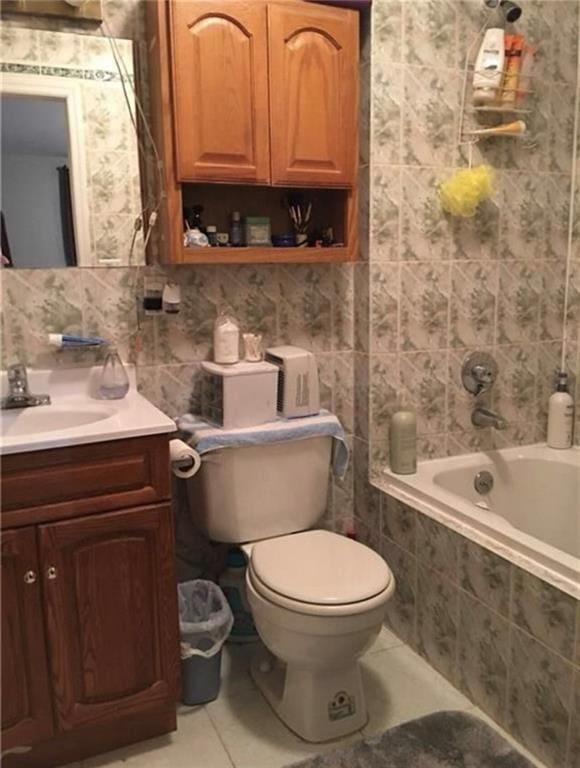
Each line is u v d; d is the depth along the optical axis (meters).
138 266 1.88
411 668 1.94
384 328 2.12
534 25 2.15
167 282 1.92
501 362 2.31
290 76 1.80
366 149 2.01
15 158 1.71
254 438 1.84
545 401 2.42
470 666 1.78
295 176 1.85
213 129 1.74
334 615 1.49
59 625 1.47
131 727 1.64
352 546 1.77
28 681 1.46
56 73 1.74
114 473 1.48
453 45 2.05
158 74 1.71
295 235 2.00
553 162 2.26
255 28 1.74
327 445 1.98
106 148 1.80
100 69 1.78
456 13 2.04
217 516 1.88
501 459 2.30
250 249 1.84
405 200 2.07
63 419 1.71
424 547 1.94
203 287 1.98
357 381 2.21
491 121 2.14
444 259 2.16
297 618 1.51
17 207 1.73
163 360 1.96
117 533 1.51
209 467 1.84
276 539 1.83
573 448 2.39
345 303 2.17
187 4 1.67
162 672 1.61
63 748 1.58
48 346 1.81
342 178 1.92
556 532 2.30
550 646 1.51
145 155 1.84
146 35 1.81
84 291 1.83
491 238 2.21
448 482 2.18
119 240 1.85
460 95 2.08
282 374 1.94
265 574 1.62
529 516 2.33
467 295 2.22
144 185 1.85
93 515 1.48
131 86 1.81
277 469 1.90
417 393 2.21
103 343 1.84
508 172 2.20
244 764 1.58
